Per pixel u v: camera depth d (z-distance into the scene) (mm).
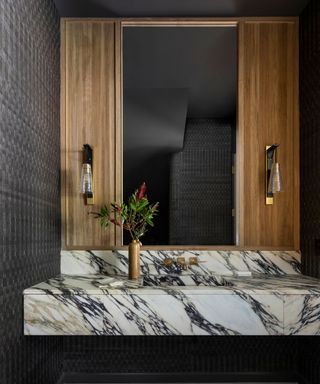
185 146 2475
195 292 1787
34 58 1889
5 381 1514
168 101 2484
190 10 2367
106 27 2463
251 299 1785
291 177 2449
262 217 2441
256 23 2471
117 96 2451
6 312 1527
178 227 2443
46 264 2096
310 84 2258
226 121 2480
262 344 2469
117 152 2445
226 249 2422
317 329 1779
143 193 2215
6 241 1521
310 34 2260
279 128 2459
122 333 1776
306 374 2307
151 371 2461
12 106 1584
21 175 1693
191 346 2463
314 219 2195
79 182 2441
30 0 1820
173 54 2488
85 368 2457
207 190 2461
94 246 2416
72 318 1773
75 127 2451
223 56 2496
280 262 2404
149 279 2289
